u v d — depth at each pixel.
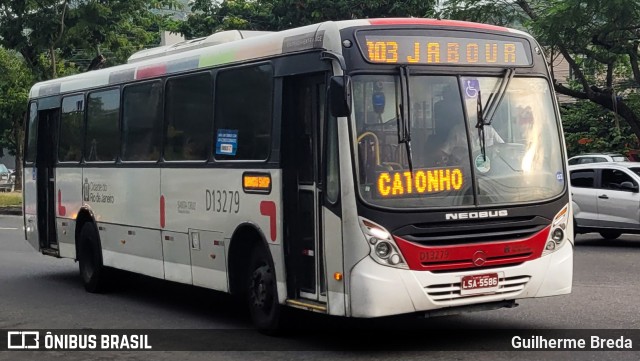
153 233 10.62
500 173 7.74
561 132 8.22
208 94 9.54
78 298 11.69
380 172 7.35
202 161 9.55
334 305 7.46
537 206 7.80
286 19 31.59
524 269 7.71
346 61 7.46
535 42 8.33
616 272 12.71
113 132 11.68
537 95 8.16
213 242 9.35
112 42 28.19
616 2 19.12
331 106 7.22
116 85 11.63
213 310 10.55
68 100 13.00
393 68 7.55
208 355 7.92
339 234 7.38
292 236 8.18
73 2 27.53
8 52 38.25
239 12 33.59
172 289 12.45
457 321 9.17
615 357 7.31
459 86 7.74
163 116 10.44
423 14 28.81
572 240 8.14
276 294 8.33
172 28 35.22
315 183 7.80
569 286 8.02
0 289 12.57
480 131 7.72
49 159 13.70
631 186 16.27
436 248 7.34
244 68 8.90
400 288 7.23
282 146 8.18
